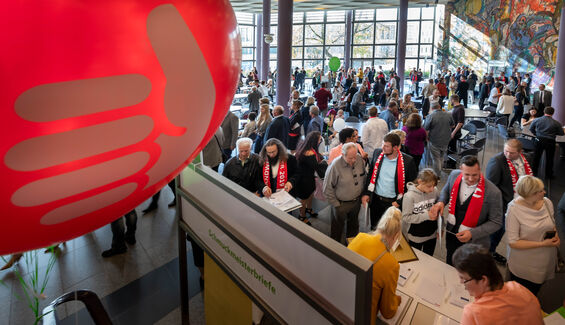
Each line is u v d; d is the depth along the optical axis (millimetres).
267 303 1329
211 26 477
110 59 374
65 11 337
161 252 3688
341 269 963
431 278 2186
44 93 347
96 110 385
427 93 11742
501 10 16188
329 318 1015
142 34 393
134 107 417
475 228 2529
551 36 14344
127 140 432
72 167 406
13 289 3111
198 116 512
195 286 3172
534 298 1529
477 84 17328
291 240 1144
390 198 3145
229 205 1476
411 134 5105
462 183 2621
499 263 3412
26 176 381
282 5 9047
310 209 4508
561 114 9164
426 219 2660
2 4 314
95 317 1808
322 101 10242
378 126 5008
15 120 342
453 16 18203
